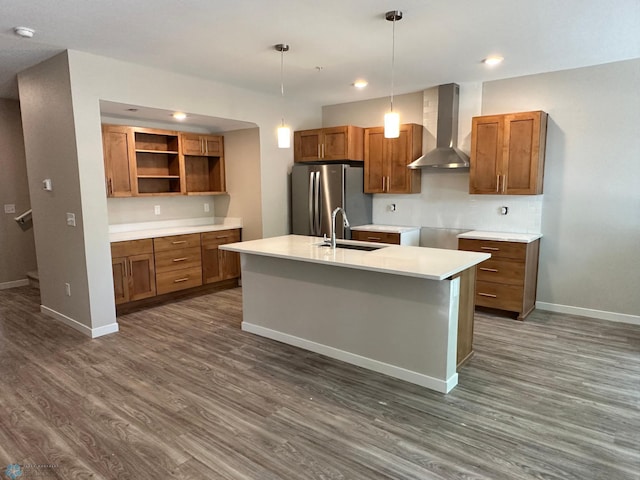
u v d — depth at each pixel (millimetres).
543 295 4695
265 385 2973
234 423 2506
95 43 3467
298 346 3656
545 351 3521
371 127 5641
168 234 4945
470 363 3299
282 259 3678
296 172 5789
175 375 3133
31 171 4379
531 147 4297
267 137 5566
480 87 4812
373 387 2938
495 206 4891
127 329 4129
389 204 5750
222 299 5211
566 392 2844
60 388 2943
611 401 2723
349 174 5402
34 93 4121
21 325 4242
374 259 3059
